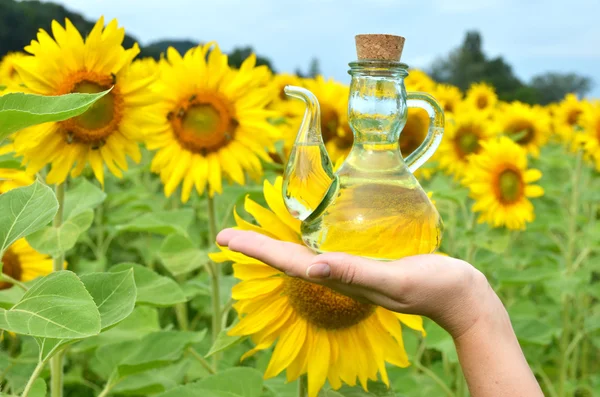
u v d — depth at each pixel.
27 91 1.00
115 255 2.16
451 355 1.12
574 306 2.15
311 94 0.63
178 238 1.13
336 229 0.59
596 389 1.71
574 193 2.01
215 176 1.27
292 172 0.62
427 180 2.46
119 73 1.03
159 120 1.26
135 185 2.17
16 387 1.06
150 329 1.10
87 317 0.48
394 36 0.59
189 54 1.29
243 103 1.30
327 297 0.76
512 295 2.05
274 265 0.59
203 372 1.26
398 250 0.60
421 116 1.60
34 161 0.99
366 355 0.79
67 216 0.98
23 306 0.50
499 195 1.64
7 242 0.59
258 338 0.79
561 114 2.84
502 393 0.60
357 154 0.62
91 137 1.01
